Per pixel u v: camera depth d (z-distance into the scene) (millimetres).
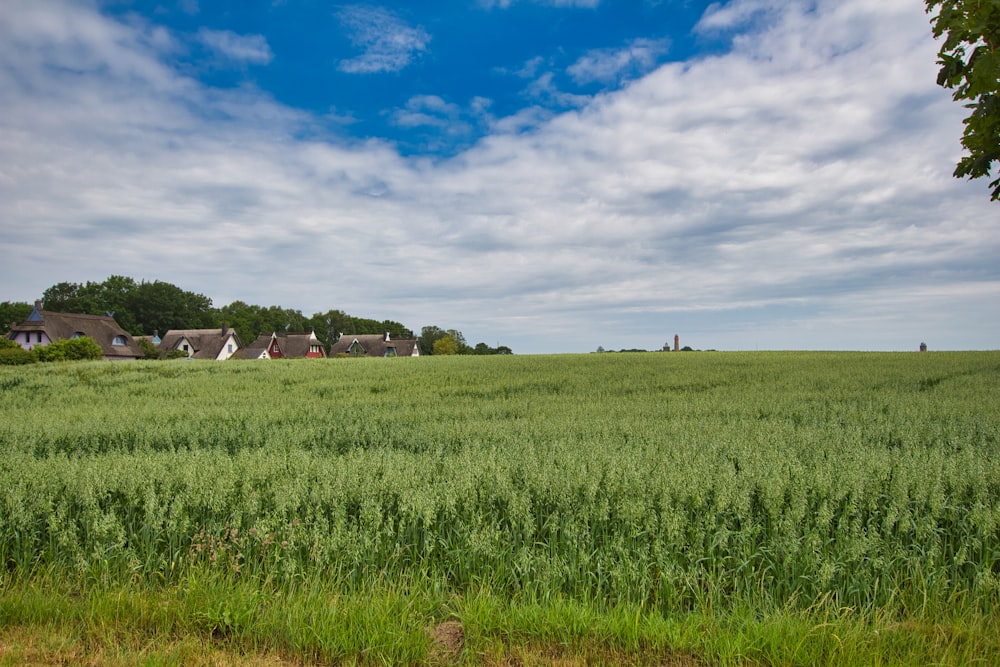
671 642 4016
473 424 11078
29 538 5406
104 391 19688
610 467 6590
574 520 5480
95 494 5969
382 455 8094
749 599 4543
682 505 5613
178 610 4414
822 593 4660
